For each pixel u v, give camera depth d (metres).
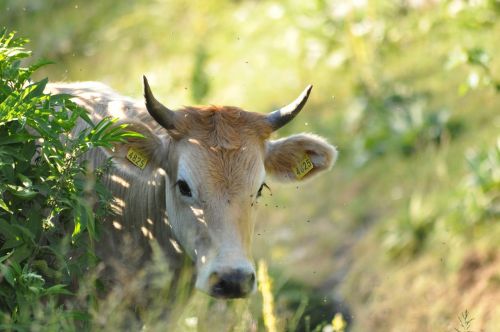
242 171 19.75
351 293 33.34
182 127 20.12
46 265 18.08
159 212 20.94
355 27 47.22
